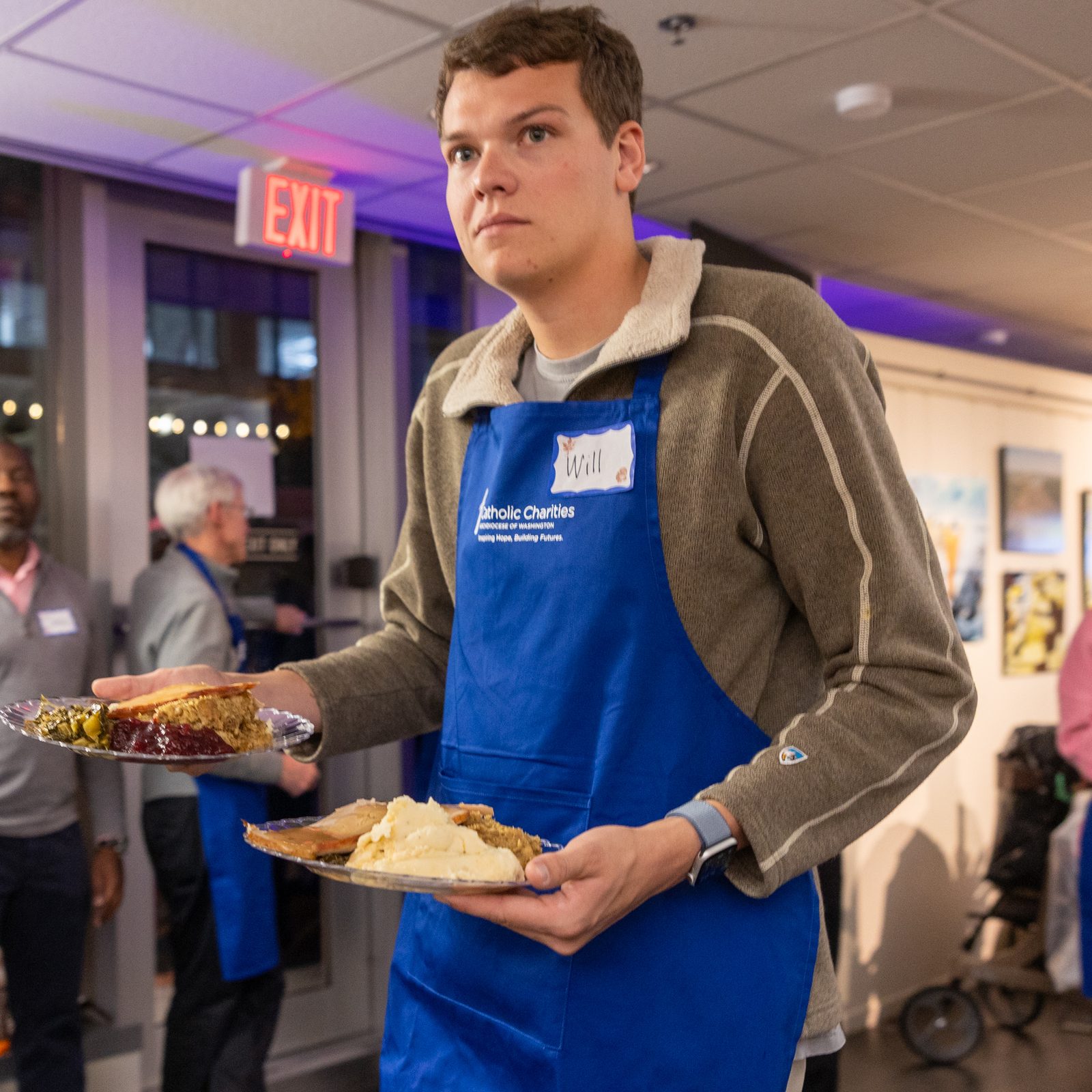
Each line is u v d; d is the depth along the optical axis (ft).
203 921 10.15
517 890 2.87
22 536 9.93
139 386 11.77
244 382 12.63
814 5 7.92
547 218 3.33
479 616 3.73
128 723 3.55
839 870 9.46
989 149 10.78
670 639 3.36
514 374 3.89
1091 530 18.80
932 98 9.59
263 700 3.90
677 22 8.11
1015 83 9.29
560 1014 3.29
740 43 8.51
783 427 3.29
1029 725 15.10
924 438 15.62
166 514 10.70
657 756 3.34
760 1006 3.26
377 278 13.46
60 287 11.26
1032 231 13.44
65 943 9.96
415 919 3.87
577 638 3.45
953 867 15.70
